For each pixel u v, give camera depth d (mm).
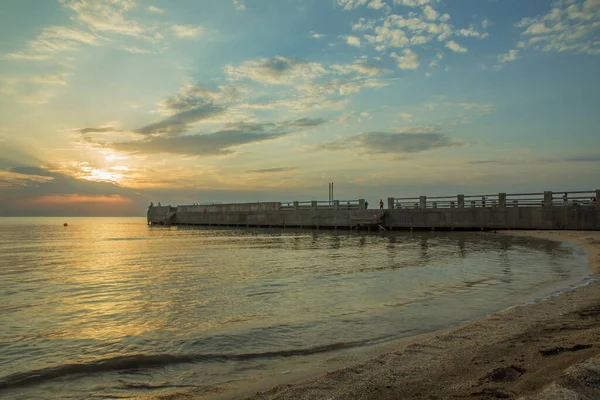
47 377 6875
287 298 13164
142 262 24375
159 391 6238
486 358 6637
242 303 12531
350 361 7277
